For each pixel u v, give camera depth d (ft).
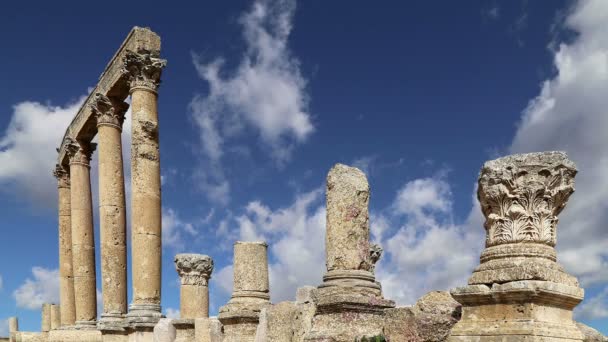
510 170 34.88
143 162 85.81
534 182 34.55
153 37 90.12
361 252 48.14
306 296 55.01
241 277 68.90
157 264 84.02
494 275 33.83
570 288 33.53
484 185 35.76
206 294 82.99
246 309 66.54
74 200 118.52
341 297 45.06
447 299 40.93
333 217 48.83
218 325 68.03
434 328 39.40
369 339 42.06
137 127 86.84
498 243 35.09
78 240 115.75
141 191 84.94
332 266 48.06
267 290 69.36
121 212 99.66
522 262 33.50
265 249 70.69
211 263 84.23
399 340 41.50
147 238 83.66
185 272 82.53
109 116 102.37
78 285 112.98
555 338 31.73
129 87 96.94
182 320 71.46
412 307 41.78
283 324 54.60
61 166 131.54
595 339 37.65
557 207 35.35
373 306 45.52
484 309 33.91
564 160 34.76
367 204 49.47
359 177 49.62
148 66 88.53
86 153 121.60
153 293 82.74
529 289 31.91
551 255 34.40
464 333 33.91
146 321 79.25
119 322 87.56
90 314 111.96
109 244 96.89
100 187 100.12
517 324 32.14
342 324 44.75
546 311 32.71
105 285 95.25
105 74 102.53
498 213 35.35
